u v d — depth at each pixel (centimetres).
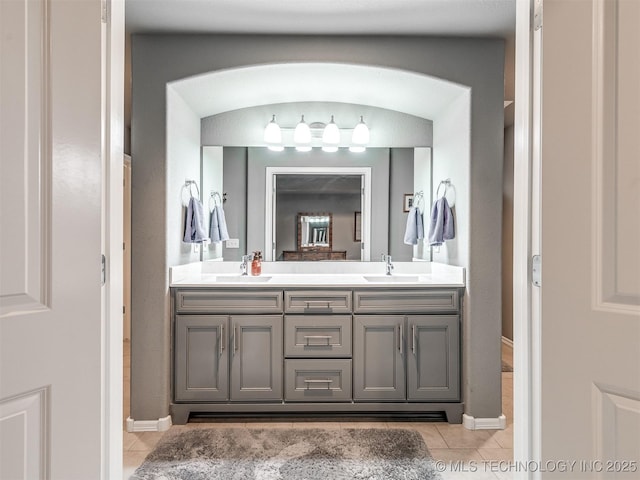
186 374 242
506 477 185
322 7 209
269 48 238
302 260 313
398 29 232
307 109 308
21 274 68
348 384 244
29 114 70
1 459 65
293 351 244
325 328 245
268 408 243
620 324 72
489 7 209
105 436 102
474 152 241
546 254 85
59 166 75
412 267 314
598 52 75
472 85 242
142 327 234
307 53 238
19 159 68
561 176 82
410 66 240
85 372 81
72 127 78
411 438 223
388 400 245
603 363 75
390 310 246
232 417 247
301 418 247
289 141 308
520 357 109
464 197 250
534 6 103
